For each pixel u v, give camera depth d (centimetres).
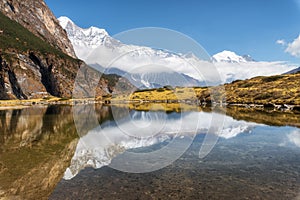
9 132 2397
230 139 1995
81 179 1154
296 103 5025
